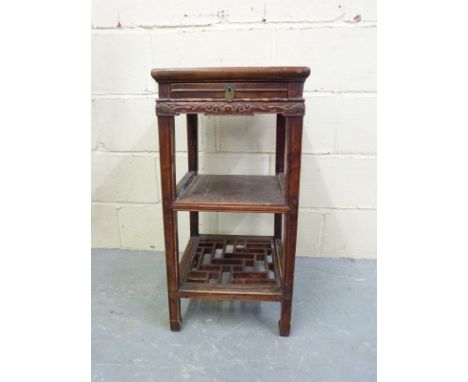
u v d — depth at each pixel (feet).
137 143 3.97
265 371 2.56
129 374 2.53
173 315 2.93
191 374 2.53
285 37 3.52
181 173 4.02
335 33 3.47
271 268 3.51
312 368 2.58
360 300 3.43
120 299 3.43
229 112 2.41
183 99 2.41
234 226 4.22
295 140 2.44
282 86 2.35
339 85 3.61
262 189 3.07
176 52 3.65
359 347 2.80
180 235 4.31
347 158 3.84
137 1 3.51
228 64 3.64
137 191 4.16
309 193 3.99
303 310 3.27
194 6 3.50
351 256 4.21
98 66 3.73
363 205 4.00
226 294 2.85
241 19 3.51
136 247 4.39
